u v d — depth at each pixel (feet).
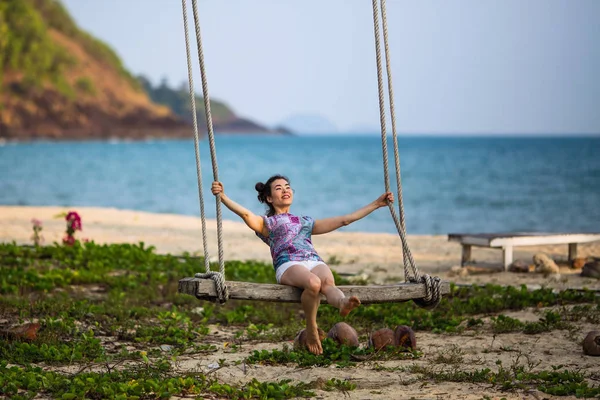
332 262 46.55
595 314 29.53
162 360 22.63
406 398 18.99
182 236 59.11
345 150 383.45
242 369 22.26
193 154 318.24
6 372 20.58
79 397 18.81
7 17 600.39
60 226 63.52
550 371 21.65
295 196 119.65
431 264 45.75
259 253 50.67
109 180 150.10
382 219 87.56
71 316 29.37
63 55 650.02
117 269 41.60
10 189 122.83
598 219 85.71
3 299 31.30
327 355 23.22
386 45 23.56
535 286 36.52
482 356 23.70
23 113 585.22
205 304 32.94
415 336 25.44
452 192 122.52
